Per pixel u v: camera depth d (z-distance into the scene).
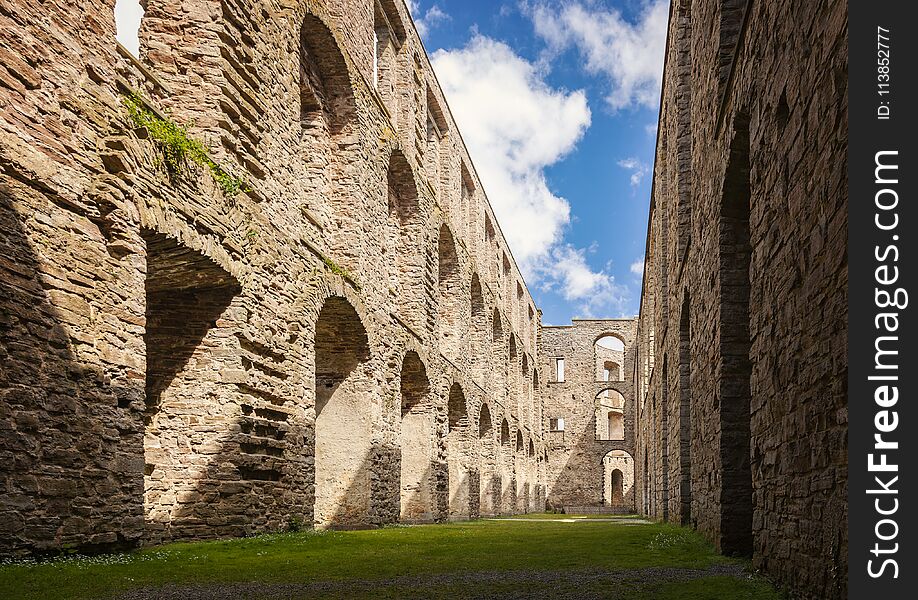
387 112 19.20
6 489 6.67
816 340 4.88
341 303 15.41
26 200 7.17
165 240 9.28
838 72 4.42
